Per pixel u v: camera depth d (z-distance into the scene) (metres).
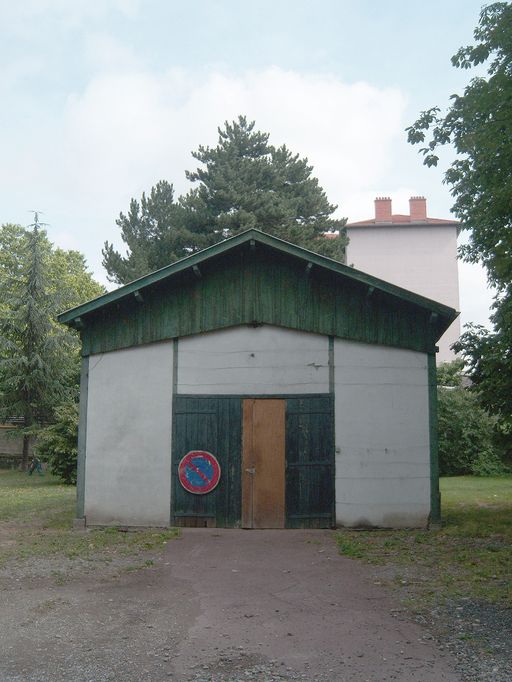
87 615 7.07
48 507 16.47
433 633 6.38
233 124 38.56
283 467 12.63
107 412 13.23
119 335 13.30
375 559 9.77
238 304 12.98
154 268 37.53
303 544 11.03
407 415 12.66
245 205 35.03
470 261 14.82
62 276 46.88
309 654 5.89
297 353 12.86
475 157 12.80
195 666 5.62
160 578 8.76
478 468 25.14
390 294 12.59
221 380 12.94
